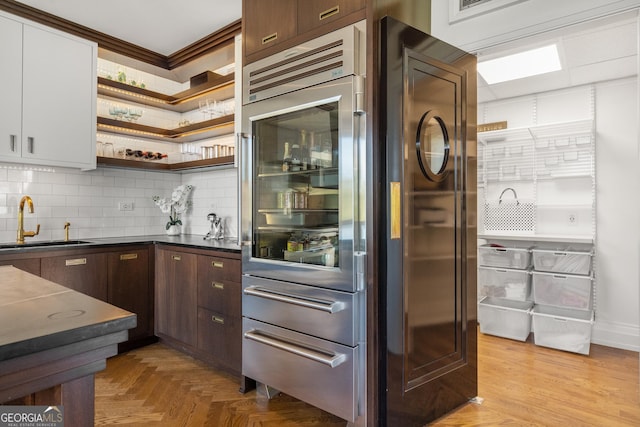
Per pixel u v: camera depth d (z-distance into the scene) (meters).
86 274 2.73
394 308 1.77
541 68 2.99
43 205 3.10
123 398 2.21
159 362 2.75
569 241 3.13
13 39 2.69
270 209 2.22
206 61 3.44
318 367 1.90
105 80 3.20
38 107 2.80
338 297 1.81
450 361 2.08
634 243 3.09
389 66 1.74
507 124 3.67
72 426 0.73
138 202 3.68
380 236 1.77
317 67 1.89
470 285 2.19
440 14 2.38
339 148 1.79
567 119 3.39
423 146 1.92
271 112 2.12
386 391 1.76
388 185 1.74
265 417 2.03
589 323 2.92
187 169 3.57
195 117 3.84
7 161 2.66
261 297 2.15
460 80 2.11
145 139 3.76
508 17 2.13
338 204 1.81
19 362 0.66
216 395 2.26
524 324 3.26
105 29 3.08
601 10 1.85
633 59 2.82
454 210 2.09
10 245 2.78
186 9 2.80
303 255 2.02
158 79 3.81
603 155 3.22
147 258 3.07
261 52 2.20
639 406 2.17
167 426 1.92
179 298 2.85
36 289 1.05
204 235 3.65
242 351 2.29
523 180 3.62
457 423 1.99
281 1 2.11
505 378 2.53
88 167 3.06
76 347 0.72
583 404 2.19
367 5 1.75
